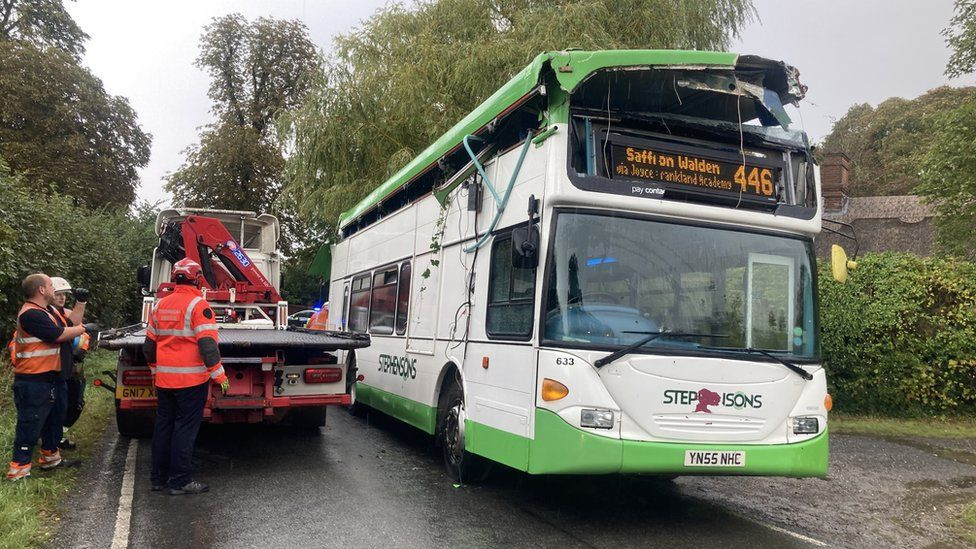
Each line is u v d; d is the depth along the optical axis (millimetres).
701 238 5586
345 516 5676
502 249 6152
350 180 16688
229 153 33719
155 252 12102
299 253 27750
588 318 5219
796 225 5820
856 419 11641
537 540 5215
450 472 6988
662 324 5332
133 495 6109
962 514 6430
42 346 6117
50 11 31188
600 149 5496
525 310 5559
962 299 11211
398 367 8898
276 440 9023
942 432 10594
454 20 16812
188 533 5145
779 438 5418
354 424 10641
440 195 7715
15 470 6000
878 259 12094
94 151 30594
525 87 5750
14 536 4660
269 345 7121
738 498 6852
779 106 5898
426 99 15859
